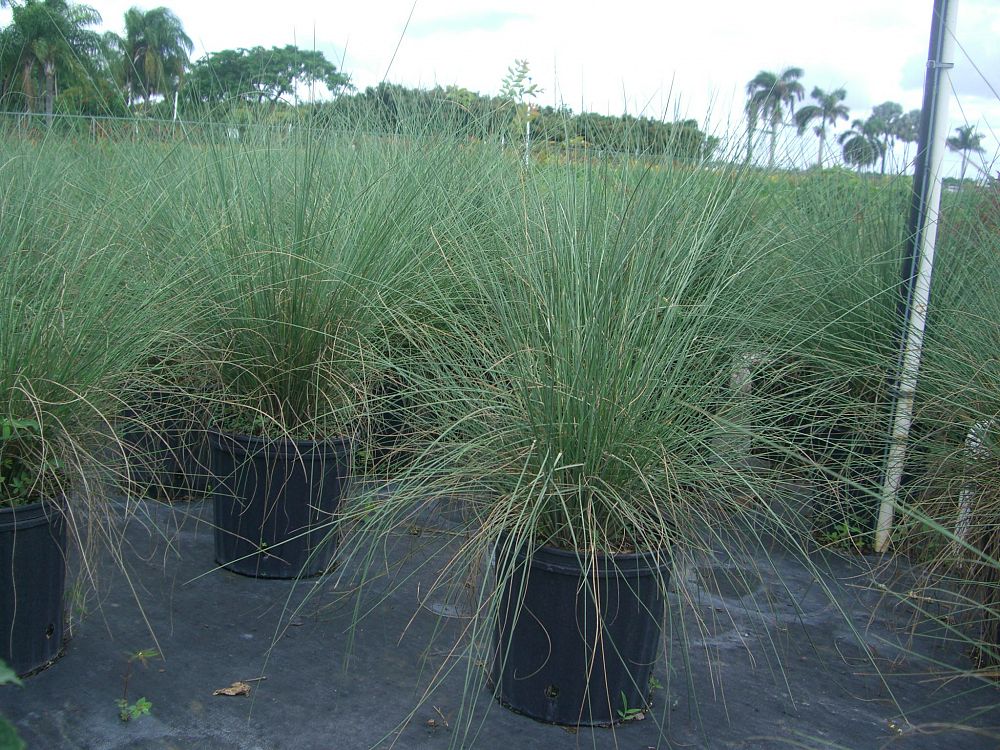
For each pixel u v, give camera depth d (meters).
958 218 4.06
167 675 2.68
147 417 3.45
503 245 3.10
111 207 3.57
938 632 3.17
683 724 2.55
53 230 3.14
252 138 4.11
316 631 3.02
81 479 2.63
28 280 2.71
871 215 4.34
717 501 2.59
